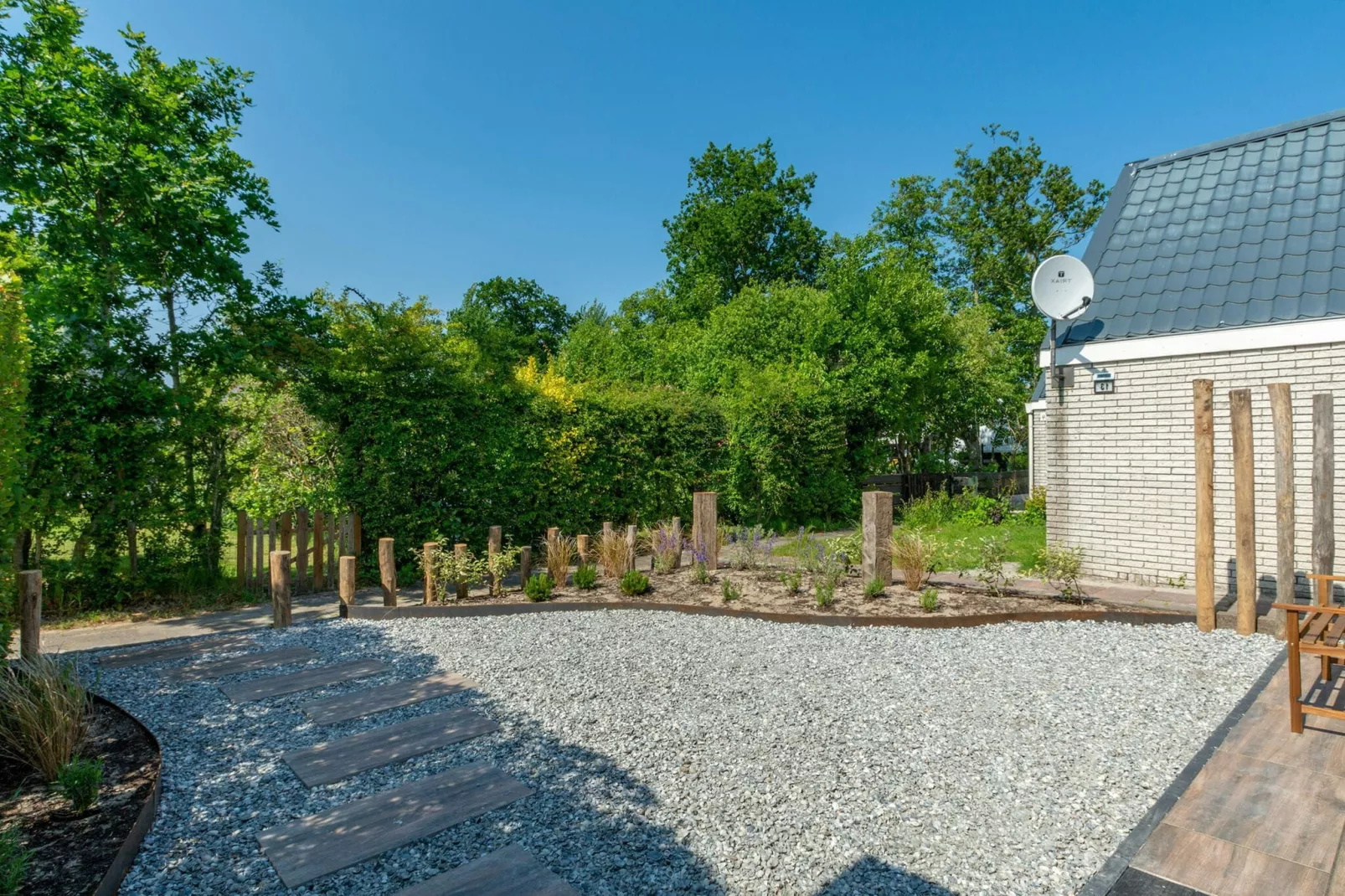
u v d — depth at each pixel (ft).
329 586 28.32
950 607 21.89
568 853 9.21
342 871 8.79
